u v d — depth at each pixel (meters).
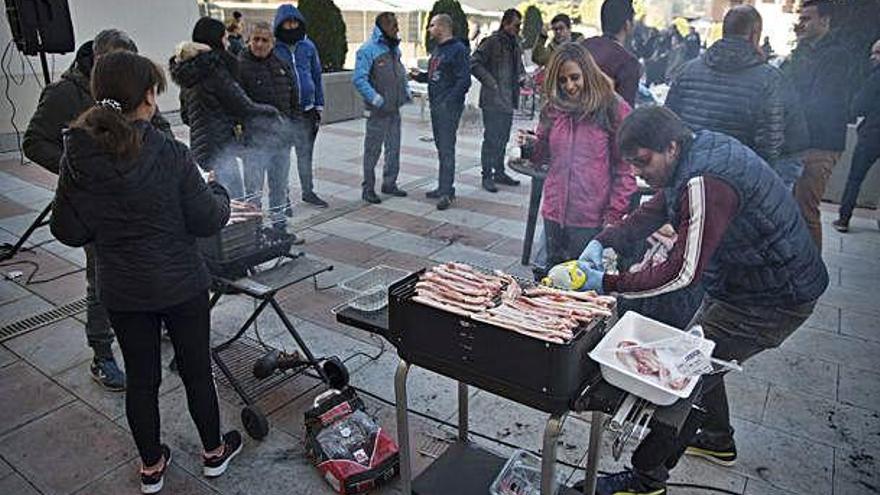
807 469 1.98
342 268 3.54
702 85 2.78
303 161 4.54
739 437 2.14
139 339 1.70
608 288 1.60
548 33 7.86
